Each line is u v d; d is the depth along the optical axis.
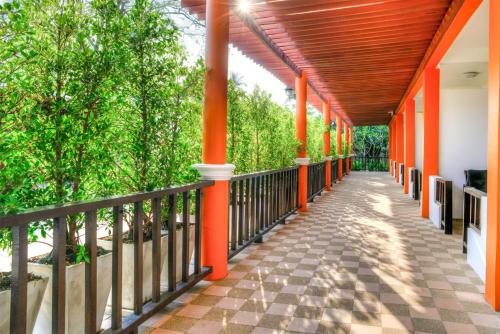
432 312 2.82
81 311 2.12
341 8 4.45
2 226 1.43
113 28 2.30
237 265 4.01
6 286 1.73
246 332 2.51
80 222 2.37
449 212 5.56
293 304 2.97
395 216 7.22
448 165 7.23
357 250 4.64
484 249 3.52
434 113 6.82
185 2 4.43
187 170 3.37
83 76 2.12
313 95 11.45
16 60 1.90
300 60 7.04
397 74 8.35
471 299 3.07
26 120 1.96
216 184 3.51
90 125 2.24
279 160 6.58
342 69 7.77
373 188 12.73
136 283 2.39
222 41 3.47
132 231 3.03
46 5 2.10
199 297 3.11
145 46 2.74
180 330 2.54
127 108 2.78
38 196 2.01
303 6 4.46
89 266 1.95
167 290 2.92
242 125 5.34
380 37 5.68
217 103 3.47
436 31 5.41
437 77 6.70
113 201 2.09
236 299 3.07
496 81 2.84
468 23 5.01
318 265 4.01
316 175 10.12
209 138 3.48
